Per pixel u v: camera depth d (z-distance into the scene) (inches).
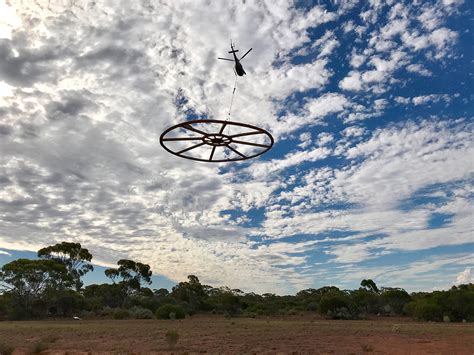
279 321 2573.8
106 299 4072.3
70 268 3718.0
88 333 1544.0
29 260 3132.4
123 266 4087.1
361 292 3314.5
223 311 3577.8
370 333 1536.7
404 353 1008.9
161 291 4751.5
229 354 979.9
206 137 550.9
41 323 2379.4
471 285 3491.6
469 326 2044.8
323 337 1387.8
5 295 3085.6
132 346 1144.2
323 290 4960.6
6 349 940.6
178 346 1143.0
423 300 2861.7
